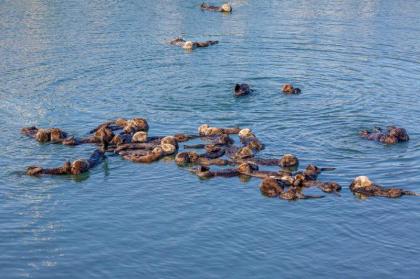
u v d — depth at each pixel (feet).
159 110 155.53
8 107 157.89
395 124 146.20
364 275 92.12
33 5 289.53
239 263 94.58
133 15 270.46
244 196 113.70
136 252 97.14
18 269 93.20
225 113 153.07
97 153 128.16
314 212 108.06
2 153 130.82
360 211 108.27
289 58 204.44
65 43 220.64
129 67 192.24
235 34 238.07
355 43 224.53
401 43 224.74
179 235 101.55
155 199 112.88
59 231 102.73
